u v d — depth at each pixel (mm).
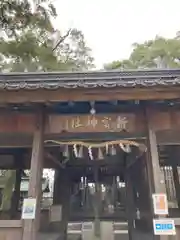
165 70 4062
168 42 15250
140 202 7047
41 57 12766
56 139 4738
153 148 4348
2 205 11930
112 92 3992
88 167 8180
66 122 4703
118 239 10297
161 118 4566
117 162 7906
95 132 4695
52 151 6453
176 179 7824
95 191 8633
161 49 14984
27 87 3809
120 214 8555
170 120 4551
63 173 8305
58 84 3855
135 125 4664
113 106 4707
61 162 7410
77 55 15805
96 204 8617
